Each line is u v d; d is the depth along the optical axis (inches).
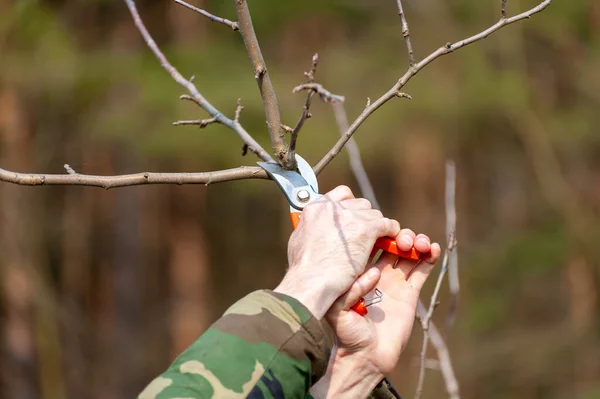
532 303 336.5
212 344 50.8
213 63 323.9
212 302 454.6
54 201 376.8
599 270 328.5
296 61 351.9
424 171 365.4
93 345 390.9
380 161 358.3
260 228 483.2
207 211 455.8
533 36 347.6
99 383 382.0
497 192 398.0
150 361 404.5
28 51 298.7
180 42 344.8
